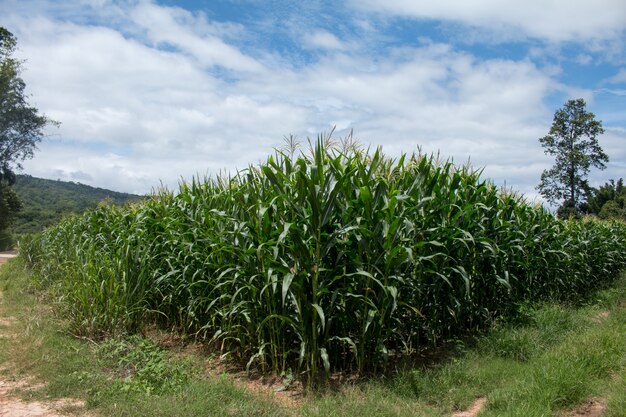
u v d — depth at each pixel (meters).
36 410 5.08
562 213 42.09
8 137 41.34
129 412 4.91
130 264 8.30
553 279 12.17
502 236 9.02
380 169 6.87
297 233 5.60
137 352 6.81
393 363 6.69
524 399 4.94
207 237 7.26
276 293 6.28
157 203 9.84
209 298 7.35
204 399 5.23
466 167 8.71
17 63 40.47
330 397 5.33
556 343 7.26
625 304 12.73
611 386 5.08
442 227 6.97
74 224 14.27
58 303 8.72
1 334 7.95
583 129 43.00
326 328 5.96
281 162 6.83
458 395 5.42
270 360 6.65
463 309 8.12
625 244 17.45
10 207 45.47
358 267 5.87
